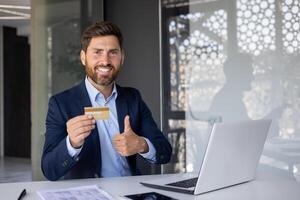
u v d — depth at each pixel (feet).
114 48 5.94
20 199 4.37
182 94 11.18
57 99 6.02
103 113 5.18
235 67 10.69
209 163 4.55
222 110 10.80
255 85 10.53
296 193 4.70
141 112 6.70
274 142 10.35
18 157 26.20
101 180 5.49
